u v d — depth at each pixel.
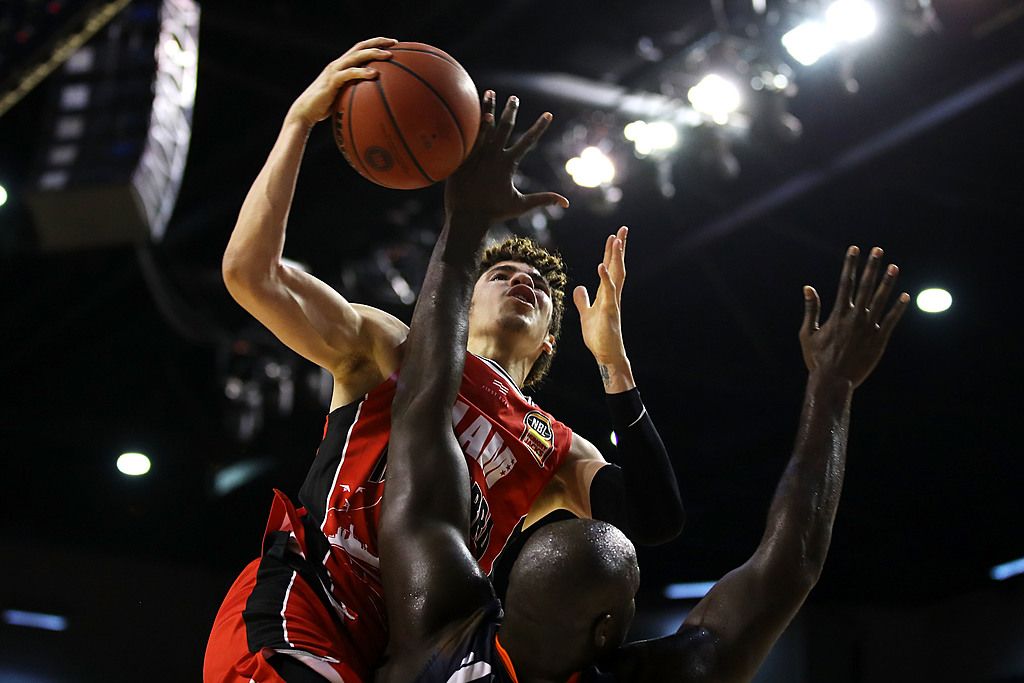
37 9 6.39
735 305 10.90
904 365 11.12
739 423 11.98
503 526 3.07
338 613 2.62
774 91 8.18
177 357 10.57
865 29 7.65
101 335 10.32
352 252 9.59
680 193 9.59
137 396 10.92
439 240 2.44
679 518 3.14
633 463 3.12
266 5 8.05
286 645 2.45
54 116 7.33
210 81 8.70
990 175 9.32
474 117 2.68
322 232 9.52
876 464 11.89
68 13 6.30
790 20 7.86
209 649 2.58
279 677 2.38
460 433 3.01
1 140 8.63
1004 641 11.35
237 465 11.06
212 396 10.69
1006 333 10.62
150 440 11.10
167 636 11.71
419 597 1.99
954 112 8.45
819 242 10.20
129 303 10.00
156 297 9.52
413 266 9.52
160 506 11.70
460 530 2.08
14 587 11.33
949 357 10.93
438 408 2.18
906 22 7.52
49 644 11.27
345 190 9.16
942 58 8.23
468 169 2.50
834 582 12.35
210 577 12.13
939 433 11.55
